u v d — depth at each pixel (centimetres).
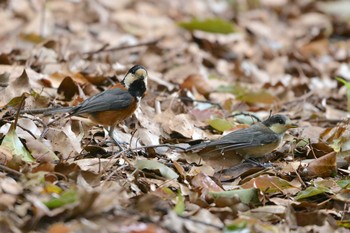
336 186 1012
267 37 2189
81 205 786
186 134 1176
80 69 1462
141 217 816
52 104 1215
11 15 1942
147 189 934
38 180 855
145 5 2238
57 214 791
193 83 1523
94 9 2073
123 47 1700
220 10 2380
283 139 1186
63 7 2058
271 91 1653
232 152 1087
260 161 1124
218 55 2012
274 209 905
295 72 1936
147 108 1275
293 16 2447
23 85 1184
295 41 2238
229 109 1449
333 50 2167
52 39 1647
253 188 930
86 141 1108
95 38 1908
